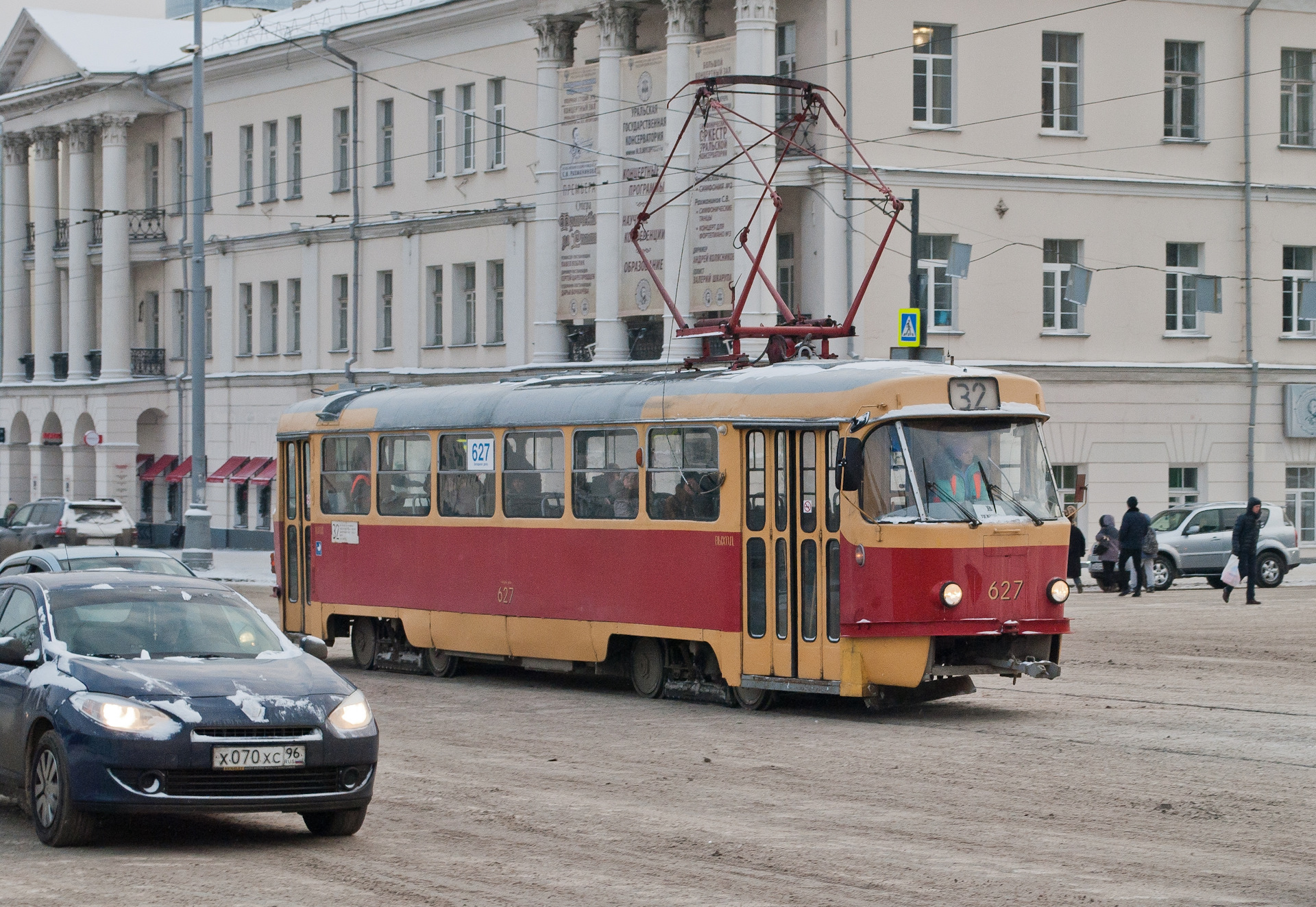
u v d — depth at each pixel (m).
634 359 42.47
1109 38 41.22
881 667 16.64
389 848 10.92
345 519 23.56
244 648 11.77
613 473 19.42
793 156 38.78
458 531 21.52
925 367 17.30
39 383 64.31
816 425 17.11
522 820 11.88
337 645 28.23
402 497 22.55
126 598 11.95
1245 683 19.78
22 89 64.12
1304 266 43.66
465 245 48.69
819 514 17.11
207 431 58.38
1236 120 42.66
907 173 39.22
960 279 39.88
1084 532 41.12
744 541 17.86
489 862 10.45
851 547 16.72
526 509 20.55
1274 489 42.84
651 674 19.30
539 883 9.87
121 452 60.34
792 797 12.71
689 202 40.03
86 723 10.56
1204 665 21.64
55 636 11.49
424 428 22.12
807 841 11.06
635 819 11.88
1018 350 40.47
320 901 9.41
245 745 10.60
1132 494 41.50
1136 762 14.14
